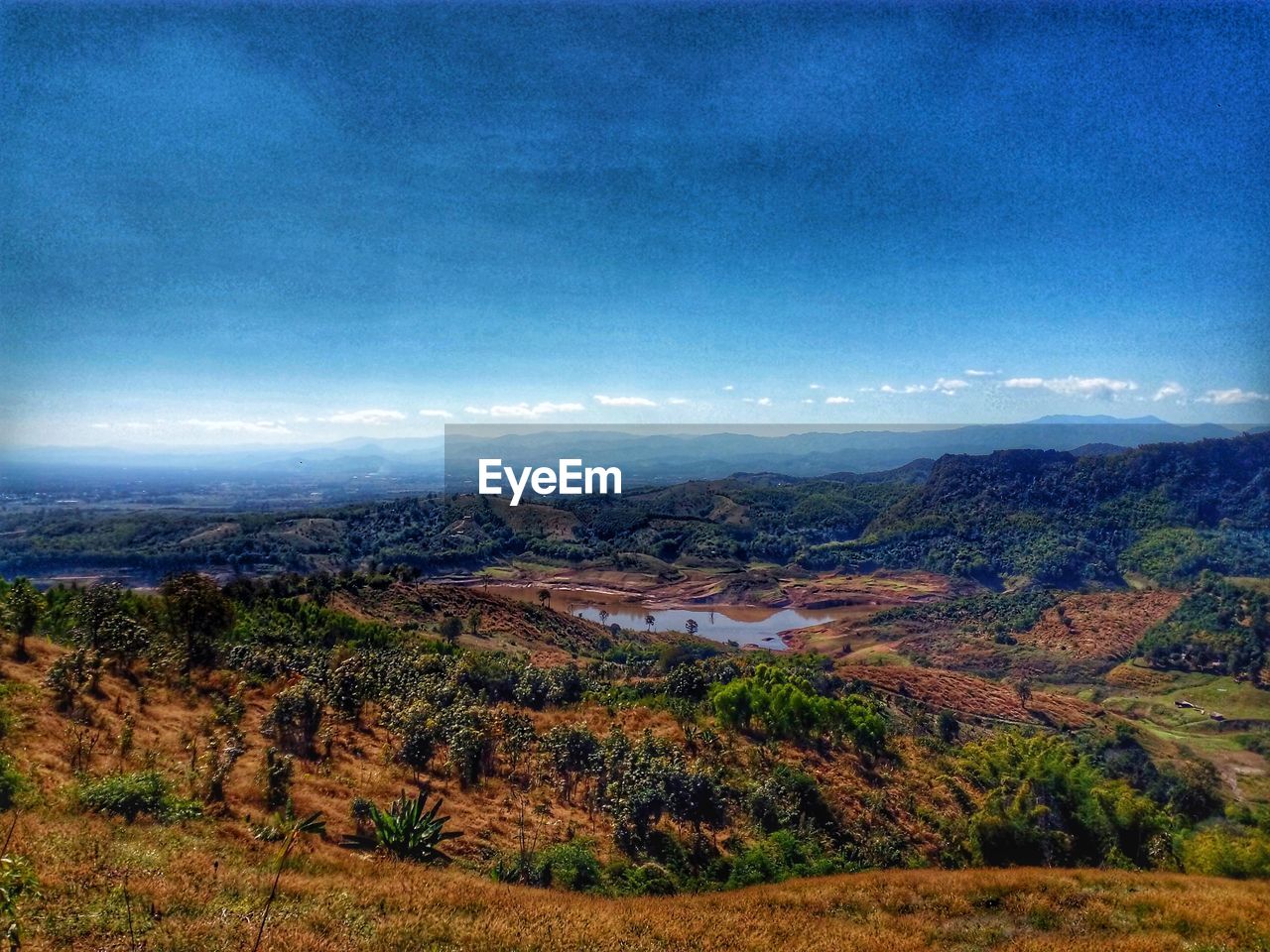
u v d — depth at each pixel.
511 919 14.05
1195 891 19.72
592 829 23.42
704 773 26.83
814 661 74.94
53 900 10.91
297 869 14.95
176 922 11.09
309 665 32.78
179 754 20.84
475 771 25.92
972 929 16.61
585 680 45.50
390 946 11.90
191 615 31.66
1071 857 28.62
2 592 31.73
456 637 72.38
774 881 21.55
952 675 87.62
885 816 29.44
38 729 19.58
